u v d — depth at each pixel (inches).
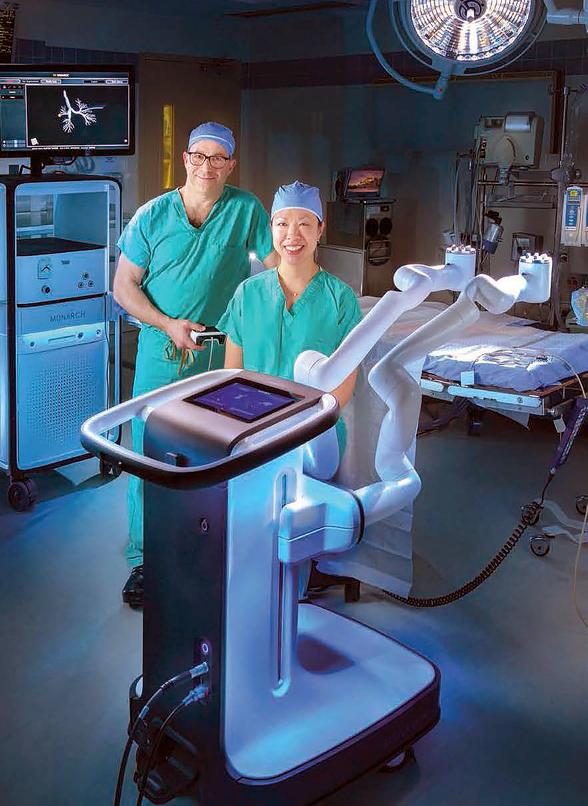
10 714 116.3
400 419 102.9
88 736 112.8
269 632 92.6
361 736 96.2
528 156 245.9
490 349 171.2
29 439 175.2
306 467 112.7
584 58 257.8
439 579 152.7
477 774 107.3
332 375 101.3
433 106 294.0
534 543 160.7
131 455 82.0
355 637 110.7
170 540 91.6
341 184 292.4
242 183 351.6
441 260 302.5
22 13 265.9
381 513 98.5
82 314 179.2
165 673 96.3
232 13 304.5
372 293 295.9
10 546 160.4
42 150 173.9
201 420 87.3
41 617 138.7
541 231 271.4
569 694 123.1
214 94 318.3
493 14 108.3
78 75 173.0
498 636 136.4
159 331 144.3
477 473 197.8
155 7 287.4
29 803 101.6
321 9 294.0
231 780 90.4
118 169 294.2
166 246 142.0
